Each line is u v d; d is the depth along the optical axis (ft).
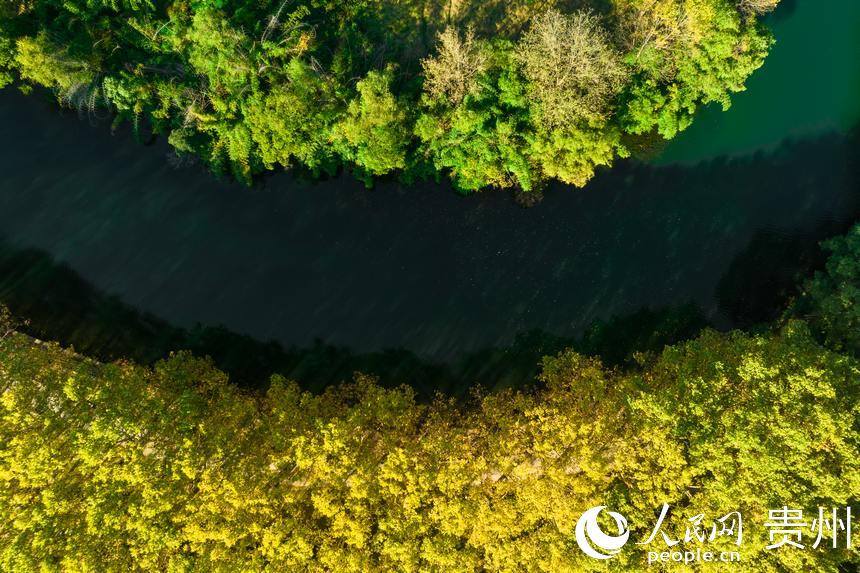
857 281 120.78
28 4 122.52
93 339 139.13
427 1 130.00
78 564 106.83
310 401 127.44
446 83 116.98
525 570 112.57
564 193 138.00
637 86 120.57
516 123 118.21
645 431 110.11
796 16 139.03
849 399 105.60
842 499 97.60
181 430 116.88
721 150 139.03
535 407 122.62
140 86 122.62
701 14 111.65
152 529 108.37
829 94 139.03
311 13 126.62
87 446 108.88
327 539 113.29
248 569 110.11
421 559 113.60
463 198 137.08
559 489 111.86
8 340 130.82
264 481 117.91
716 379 111.65
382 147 116.88
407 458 115.85
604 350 139.13
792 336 114.83
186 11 124.26
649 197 139.33
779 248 138.51
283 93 114.32
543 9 129.59
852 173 137.80
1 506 109.70
